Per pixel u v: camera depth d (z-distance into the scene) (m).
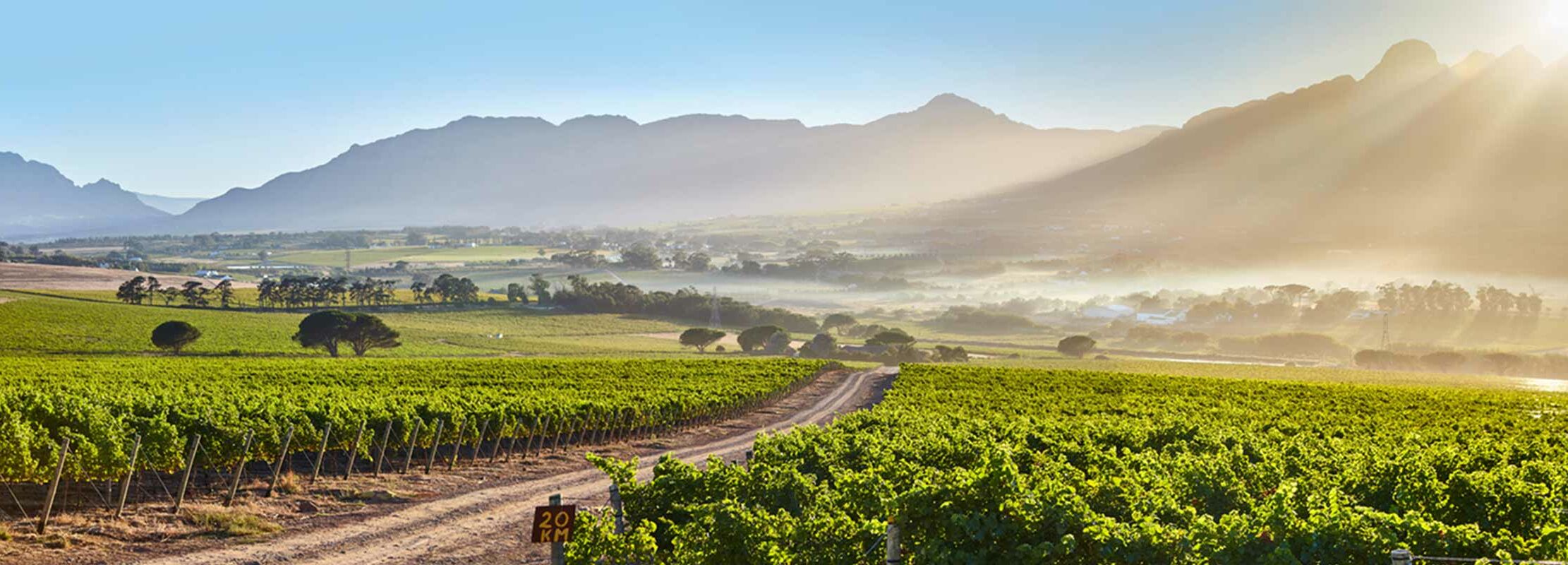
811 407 66.12
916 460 22.03
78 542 18.42
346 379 64.31
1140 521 12.89
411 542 19.75
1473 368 156.38
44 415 27.00
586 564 13.13
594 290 192.12
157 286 166.75
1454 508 16.61
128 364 75.69
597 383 65.50
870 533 12.67
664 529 15.80
